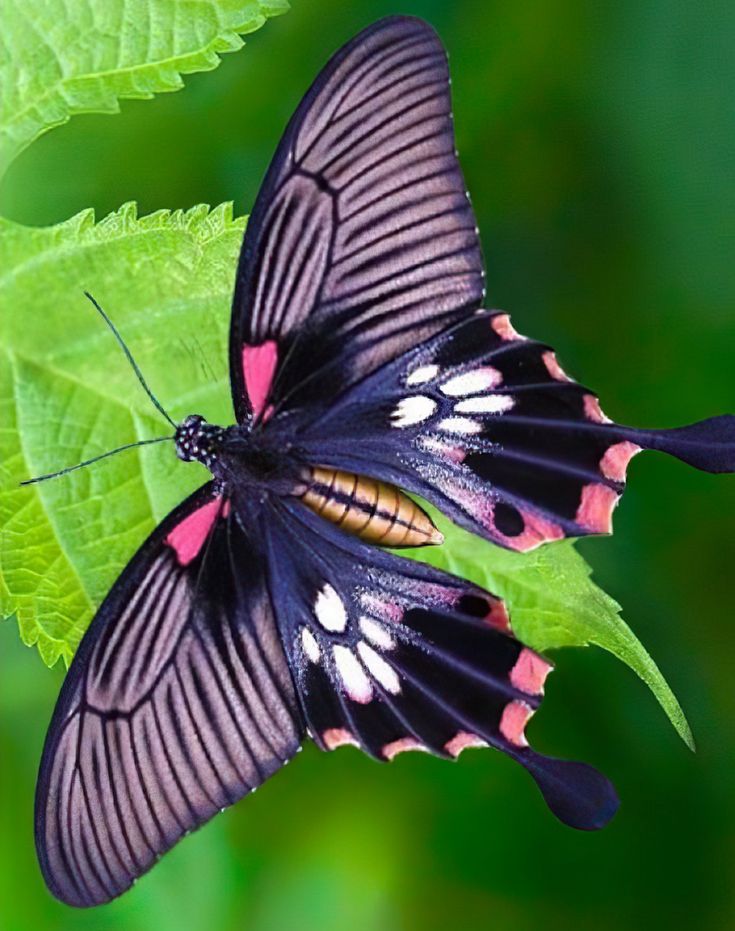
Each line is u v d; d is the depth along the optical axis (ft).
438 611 3.91
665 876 4.19
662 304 4.20
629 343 4.20
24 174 4.11
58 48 3.90
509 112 4.20
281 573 3.92
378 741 3.91
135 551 3.94
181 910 4.14
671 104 4.19
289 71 4.15
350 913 4.17
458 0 4.19
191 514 3.90
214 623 3.90
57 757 3.84
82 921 4.11
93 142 4.13
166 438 3.94
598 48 4.19
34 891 4.10
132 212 3.91
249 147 4.15
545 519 3.88
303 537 3.92
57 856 3.85
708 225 4.19
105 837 3.87
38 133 3.90
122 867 3.87
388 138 3.84
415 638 3.91
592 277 4.21
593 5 4.18
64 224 3.90
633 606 4.19
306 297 3.88
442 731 3.90
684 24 4.18
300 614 3.92
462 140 4.20
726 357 4.18
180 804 3.88
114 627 3.86
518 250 4.21
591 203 4.20
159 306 3.92
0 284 3.91
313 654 3.92
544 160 4.20
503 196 4.21
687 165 4.19
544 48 4.19
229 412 3.94
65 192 4.12
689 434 3.85
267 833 4.18
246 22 3.90
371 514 3.91
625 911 4.19
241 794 3.90
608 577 4.20
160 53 3.90
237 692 3.90
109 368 3.93
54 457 3.93
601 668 4.19
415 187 3.84
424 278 3.86
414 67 3.82
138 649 3.87
